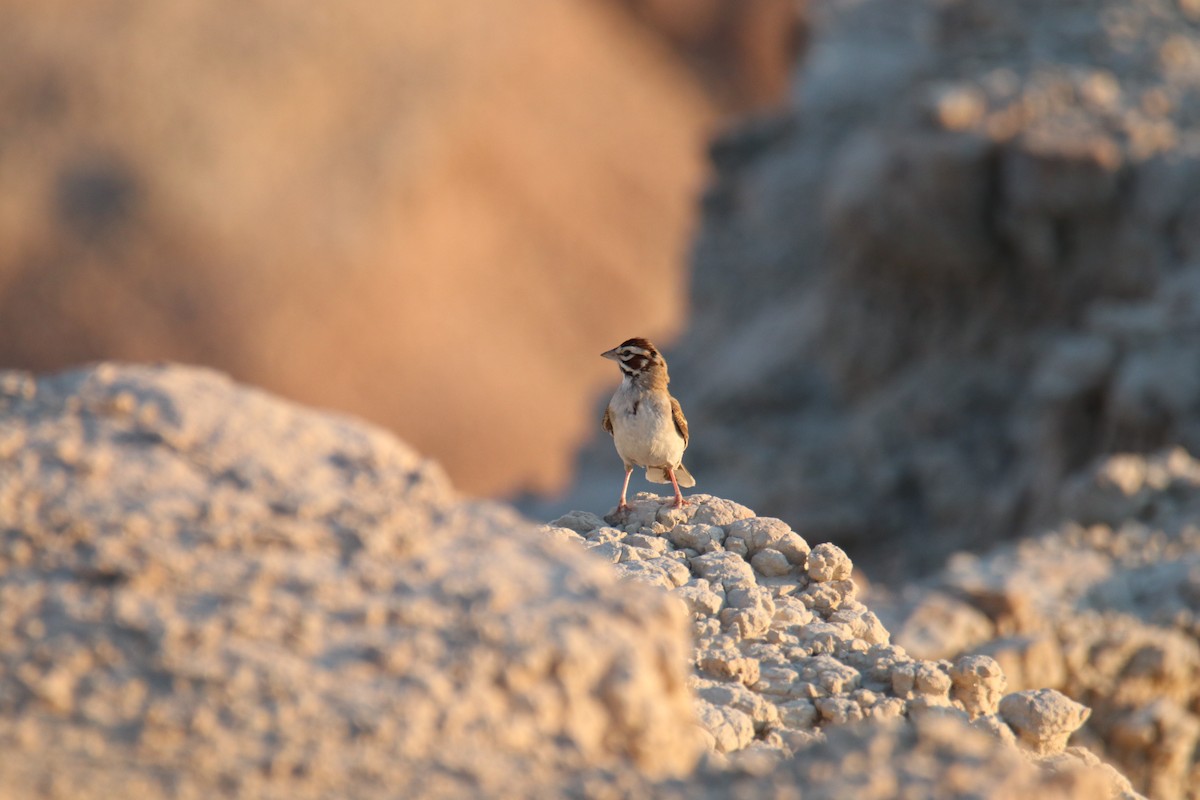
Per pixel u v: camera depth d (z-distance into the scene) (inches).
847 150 2559.1
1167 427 1531.7
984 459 1926.7
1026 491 1777.8
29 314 4667.8
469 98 5506.9
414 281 5113.2
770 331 2532.0
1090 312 1803.6
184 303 4785.9
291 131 5157.5
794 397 2290.8
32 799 301.3
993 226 1934.1
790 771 354.9
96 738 317.7
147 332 4731.8
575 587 377.7
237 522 366.3
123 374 406.9
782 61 6737.2
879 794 338.0
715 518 627.2
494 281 5349.4
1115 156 1829.5
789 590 587.8
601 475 2669.8
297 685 332.5
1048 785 354.9
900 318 2123.5
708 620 544.1
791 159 2891.2
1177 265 1766.7
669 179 6018.7
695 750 385.1
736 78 6683.1
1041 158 1831.9
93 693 326.0
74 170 4837.6
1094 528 1216.8
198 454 384.2
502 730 336.5
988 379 1982.0
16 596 343.3
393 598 359.9
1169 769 829.8
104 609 340.5
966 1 2282.2
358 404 4857.3
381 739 326.3
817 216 2719.0
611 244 5713.6
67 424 386.0
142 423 388.5
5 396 400.5
